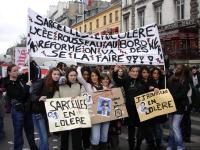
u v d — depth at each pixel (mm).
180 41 31500
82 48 8297
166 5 35312
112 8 50500
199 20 29969
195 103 9680
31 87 7422
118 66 8766
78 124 7387
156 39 8812
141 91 8273
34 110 7277
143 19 40312
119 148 8984
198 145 9391
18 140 7730
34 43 7789
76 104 7477
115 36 8594
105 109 7812
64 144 7512
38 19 7859
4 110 10531
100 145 7926
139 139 8383
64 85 7562
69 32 8164
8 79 7754
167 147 8758
